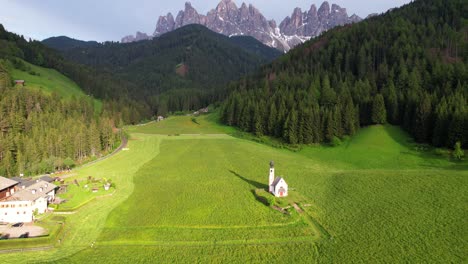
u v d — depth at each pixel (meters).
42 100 178.88
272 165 92.50
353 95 166.75
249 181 105.69
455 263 54.97
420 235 64.38
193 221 76.50
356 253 60.19
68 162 123.00
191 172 117.94
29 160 119.25
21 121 140.62
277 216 77.50
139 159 139.88
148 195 94.81
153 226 74.50
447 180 89.50
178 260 60.84
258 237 68.31
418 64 170.25
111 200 91.50
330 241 65.38
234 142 172.25
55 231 70.12
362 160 124.44
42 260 61.12
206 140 178.50
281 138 165.88
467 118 114.88
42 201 82.44
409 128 138.62
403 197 82.88
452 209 73.31
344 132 149.00
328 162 129.12
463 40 190.00
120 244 67.25
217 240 67.69
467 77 145.38
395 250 60.09
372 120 150.12
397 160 119.69
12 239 65.81
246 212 80.44
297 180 104.31
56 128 145.00
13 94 162.38
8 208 77.75
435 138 122.88
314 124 151.88
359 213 76.56
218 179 108.50
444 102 127.12
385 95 155.88
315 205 83.25
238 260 60.28
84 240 69.06
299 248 63.53
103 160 139.12
